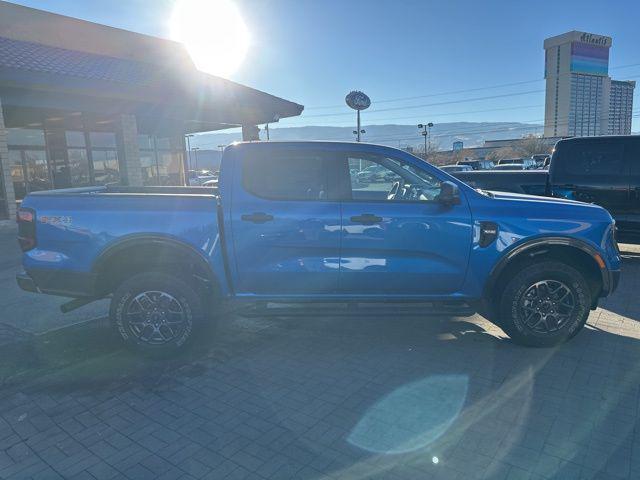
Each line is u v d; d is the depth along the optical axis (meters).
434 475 2.78
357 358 4.42
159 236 4.29
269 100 21.62
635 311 5.62
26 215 4.45
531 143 80.00
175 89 18.09
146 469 2.88
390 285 4.44
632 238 7.89
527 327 4.51
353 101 31.14
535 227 4.37
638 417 3.34
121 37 20.14
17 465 2.94
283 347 4.70
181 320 4.40
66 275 4.40
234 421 3.39
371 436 3.18
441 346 4.66
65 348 4.70
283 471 2.84
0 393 3.83
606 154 7.95
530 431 3.19
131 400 3.71
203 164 108.88
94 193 4.67
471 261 4.38
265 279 4.41
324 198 4.37
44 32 17.67
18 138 18.59
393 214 4.30
